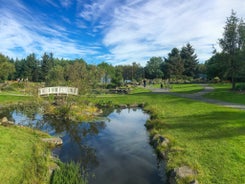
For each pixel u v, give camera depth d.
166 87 50.78
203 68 91.62
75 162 10.58
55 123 18.38
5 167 7.99
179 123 15.51
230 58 34.91
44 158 9.73
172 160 9.61
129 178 9.04
